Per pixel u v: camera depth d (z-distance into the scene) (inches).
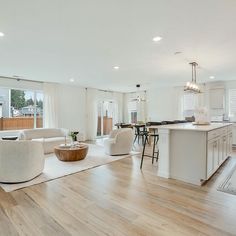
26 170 123.9
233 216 84.8
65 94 303.3
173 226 77.4
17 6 84.1
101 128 374.3
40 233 73.1
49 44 129.6
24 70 203.9
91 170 152.7
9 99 252.7
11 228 76.2
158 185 121.3
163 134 137.4
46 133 241.3
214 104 281.7
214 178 133.8
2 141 119.3
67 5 83.8
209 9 87.2
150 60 168.1
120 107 404.5
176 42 126.8
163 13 90.8
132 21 98.7
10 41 123.8
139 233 72.9
